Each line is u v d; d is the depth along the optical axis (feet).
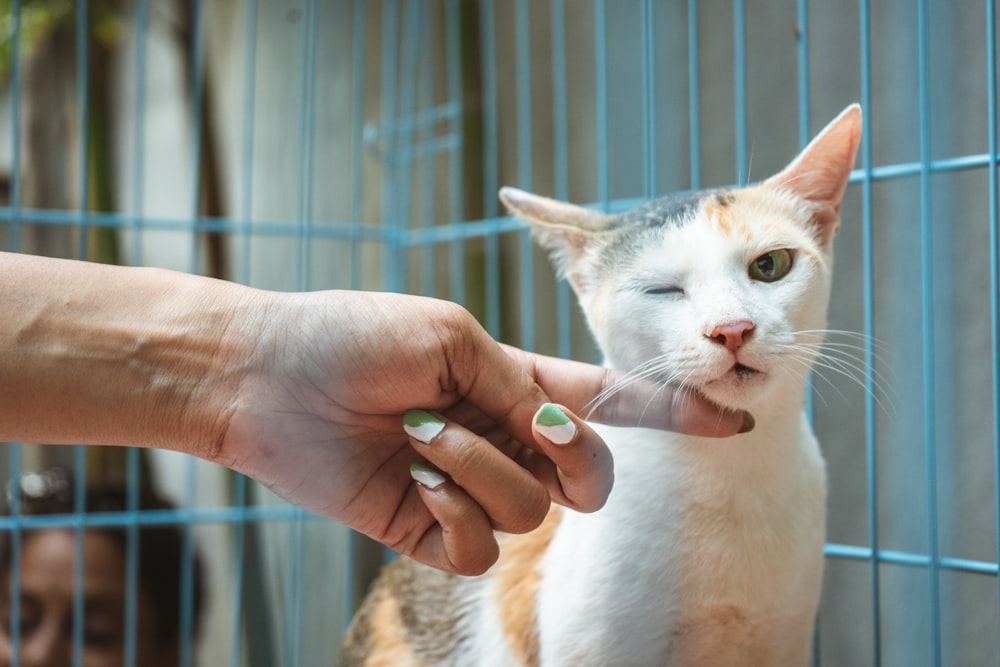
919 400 1.39
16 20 1.88
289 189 2.44
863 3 1.51
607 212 1.89
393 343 1.10
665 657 1.37
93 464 2.48
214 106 2.39
